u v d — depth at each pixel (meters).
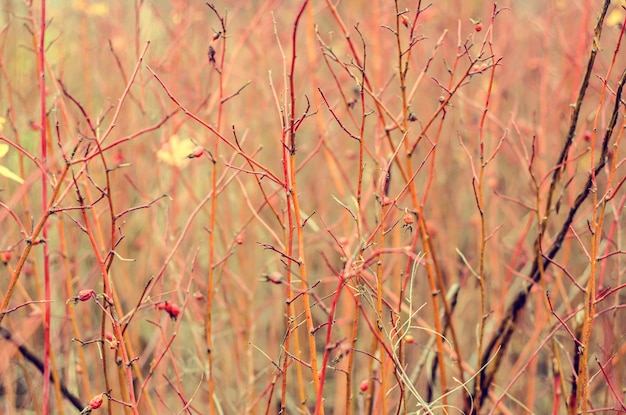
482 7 3.50
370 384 1.83
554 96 2.68
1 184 2.48
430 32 3.30
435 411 2.30
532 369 2.23
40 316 2.04
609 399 2.30
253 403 1.98
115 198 2.54
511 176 3.16
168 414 2.36
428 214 2.99
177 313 1.67
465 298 2.75
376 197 1.57
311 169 3.01
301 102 3.16
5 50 2.70
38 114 2.59
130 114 2.69
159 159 2.28
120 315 1.81
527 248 2.62
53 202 1.47
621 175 2.62
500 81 3.00
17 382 2.67
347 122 2.94
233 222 2.87
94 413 2.04
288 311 1.48
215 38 1.61
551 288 2.43
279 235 2.85
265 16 3.10
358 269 1.41
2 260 1.84
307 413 1.69
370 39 3.12
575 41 2.96
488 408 2.34
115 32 2.94
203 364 2.11
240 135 2.91
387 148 2.28
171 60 2.68
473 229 3.14
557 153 2.64
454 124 3.01
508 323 1.96
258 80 2.83
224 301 2.55
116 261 2.62
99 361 2.27
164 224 2.56
